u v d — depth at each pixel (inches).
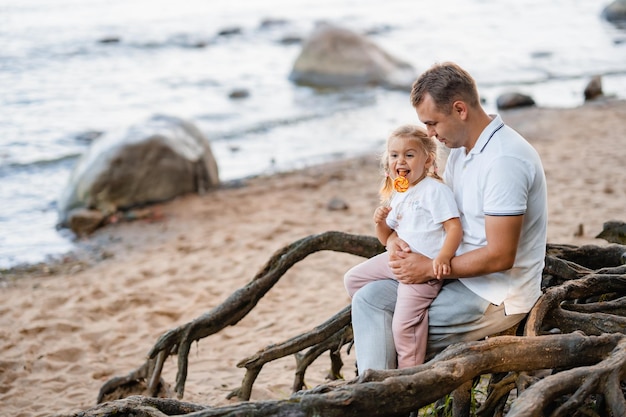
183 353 204.4
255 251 366.9
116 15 1131.9
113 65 831.7
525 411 123.3
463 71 137.8
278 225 397.1
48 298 326.3
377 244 193.8
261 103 681.6
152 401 143.9
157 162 445.1
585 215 366.0
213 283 334.6
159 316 307.1
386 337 147.6
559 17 1083.3
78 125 618.5
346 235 194.9
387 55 764.6
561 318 153.6
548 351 139.0
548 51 848.3
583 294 159.9
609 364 133.3
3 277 358.6
